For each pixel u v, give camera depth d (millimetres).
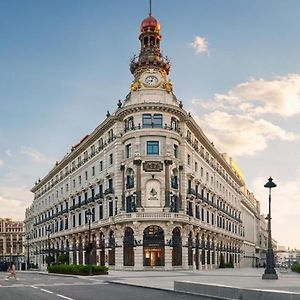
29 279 41719
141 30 75750
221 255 88500
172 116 64875
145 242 60938
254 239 149375
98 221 70500
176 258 62656
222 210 92000
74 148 90938
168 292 24375
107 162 70188
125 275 46594
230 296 19359
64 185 93875
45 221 107812
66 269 53219
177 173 65125
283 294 16234
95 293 23875
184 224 63812
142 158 62750
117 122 67188
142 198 61938
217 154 88188
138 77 69938
